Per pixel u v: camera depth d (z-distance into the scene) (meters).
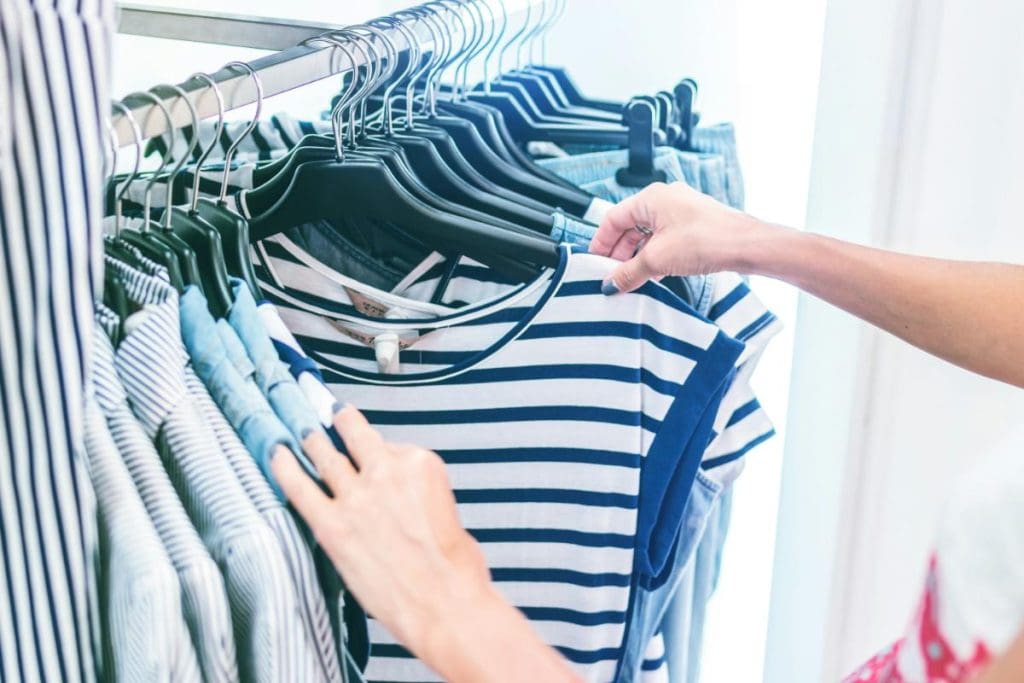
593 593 0.82
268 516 0.54
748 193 1.21
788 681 1.24
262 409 0.58
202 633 0.51
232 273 0.69
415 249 0.86
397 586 0.51
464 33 0.89
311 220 0.75
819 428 1.16
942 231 1.06
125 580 0.50
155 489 0.53
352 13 1.12
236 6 1.02
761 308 0.84
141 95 0.60
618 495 0.80
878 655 0.63
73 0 0.43
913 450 1.16
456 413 0.81
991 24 1.00
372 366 0.83
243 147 0.91
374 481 0.53
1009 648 0.31
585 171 0.98
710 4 1.18
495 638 0.49
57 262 0.45
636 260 0.77
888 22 1.00
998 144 1.03
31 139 0.43
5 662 0.48
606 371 0.78
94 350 0.54
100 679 0.54
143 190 0.79
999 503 0.45
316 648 0.56
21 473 0.47
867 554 1.19
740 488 1.27
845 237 1.08
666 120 1.01
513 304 0.79
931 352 0.78
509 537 0.83
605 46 1.22
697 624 1.05
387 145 0.79
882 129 1.04
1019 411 1.13
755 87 1.19
